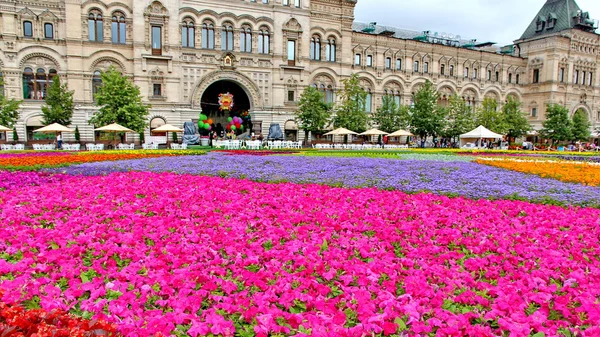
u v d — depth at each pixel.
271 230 9.47
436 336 5.02
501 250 8.39
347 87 63.03
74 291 6.13
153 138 54.75
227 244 8.52
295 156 30.27
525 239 9.20
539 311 5.68
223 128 70.38
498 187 15.59
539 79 84.25
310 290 6.29
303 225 10.09
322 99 63.25
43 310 4.79
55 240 8.45
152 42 56.19
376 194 14.28
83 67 53.84
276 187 15.59
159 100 56.47
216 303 6.11
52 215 10.89
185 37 57.78
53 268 7.03
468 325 5.18
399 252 8.47
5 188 14.95
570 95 84.50
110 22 54.66
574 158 35.78
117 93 49.19
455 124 68.75
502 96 84.31
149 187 15.36
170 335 5.11
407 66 74.25
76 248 7.83
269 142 54.88
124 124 49.31
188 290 6.17
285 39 62.50
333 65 66.94
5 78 50.75
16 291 5.80
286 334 5.23
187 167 21.80
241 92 68.50
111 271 7.02
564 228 10.49
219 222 10.35
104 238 8.89
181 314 5.47
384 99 69.62
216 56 58.75
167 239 8.84
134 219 10.31
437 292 6.21
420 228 9.97
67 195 13.62
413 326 5.18
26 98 52.59
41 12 52.03
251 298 6.07
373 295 6.36
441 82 77.44
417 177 18.02
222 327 5.23
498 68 83.44
